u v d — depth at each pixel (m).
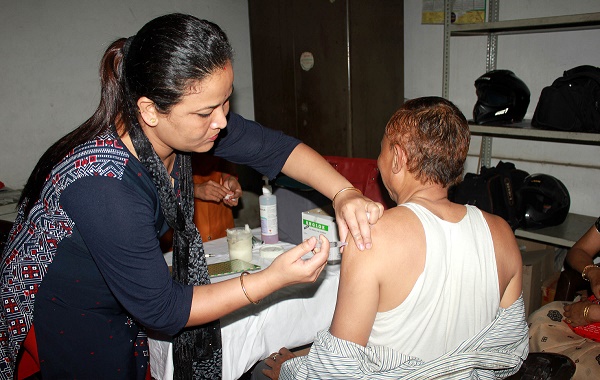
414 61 3.24
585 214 2.73
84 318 1.09
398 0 3.09
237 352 1.37
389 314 0.94
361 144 3.06
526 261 2.45
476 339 0.98
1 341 1.11
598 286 1.74
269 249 1.68
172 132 0.91
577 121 2.20
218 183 2.12
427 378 0.94
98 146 0.94
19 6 2.83
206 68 0.82
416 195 1.01
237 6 3.71
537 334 1.79
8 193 2.77
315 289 1.51
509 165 2.67
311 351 0.98
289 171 1.35
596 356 1.59
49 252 1.00
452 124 0.96
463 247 0.95
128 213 0.90
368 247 0.93
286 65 3.27
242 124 1.30
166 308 0.93
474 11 2.87
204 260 1.27
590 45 2.54
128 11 3.23
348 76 2.91
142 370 1.27
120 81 0.95
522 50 2.79
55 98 3.05
